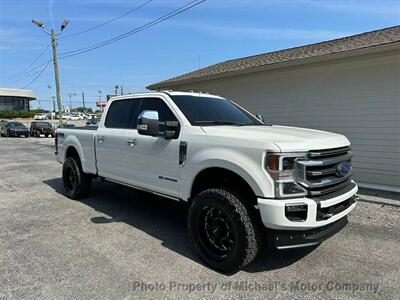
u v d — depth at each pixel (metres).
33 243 4.24
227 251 3.44
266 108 9.98
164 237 4.46
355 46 7.79
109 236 4.50
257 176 3.19
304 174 3.16
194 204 3.71
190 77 12.41
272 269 3.56
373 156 7.75
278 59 9.80
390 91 7.34
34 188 7.69
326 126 8.57
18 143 23.31
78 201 6.41
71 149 6.59
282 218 3.06
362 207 5.84
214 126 4.09
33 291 3.08
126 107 5.24
